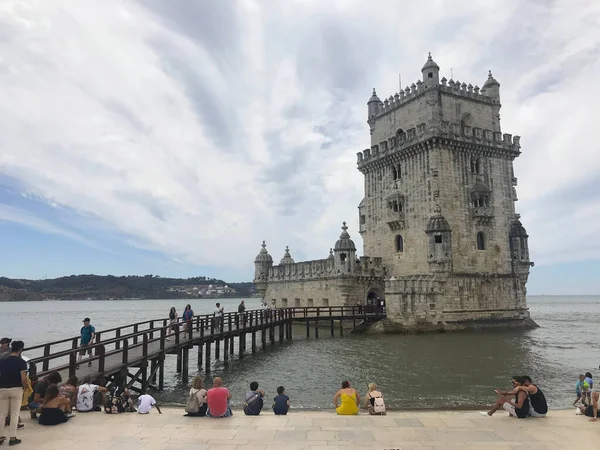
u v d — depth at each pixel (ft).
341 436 43.21
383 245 204.54
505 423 48.44
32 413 49.34
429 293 173.47
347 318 173.78
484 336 163.32
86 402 53.62
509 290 191.31
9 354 42.09
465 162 188.44
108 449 39.14
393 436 43.27
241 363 119.75
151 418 50.44
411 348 135.33
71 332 256.73
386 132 213.05
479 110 201.05
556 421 49.37
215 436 43.16
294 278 228.84
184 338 106.52
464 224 184.14
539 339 157.48
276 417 51.26
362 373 100.68
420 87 192.44
